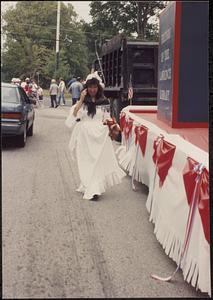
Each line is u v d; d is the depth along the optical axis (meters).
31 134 12.62
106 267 3.86
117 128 6.11
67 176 7.46
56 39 22.38
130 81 11.72
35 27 25.31
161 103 7.75
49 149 10.25
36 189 6.50
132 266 3.90
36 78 26.08
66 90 24.61
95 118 6.09
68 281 3.57
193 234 3.34
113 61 13.08
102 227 4.91
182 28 6.82
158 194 4.55
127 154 7.35
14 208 5.49
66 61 22.42
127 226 4.96
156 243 4.46
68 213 5.38
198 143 5.04
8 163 8.41
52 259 3.98
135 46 11.68
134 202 5.97
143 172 6.04
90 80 6.02
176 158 3.94
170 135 4.79
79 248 4.27
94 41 17.86
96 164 6.05
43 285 3.48
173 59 6.81
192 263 3.34
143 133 6.01
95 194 5.97
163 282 3.60
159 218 4.34
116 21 15.91
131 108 9.33
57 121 17.00
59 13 22.30
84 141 6.11
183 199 3.61
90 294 3.36
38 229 4.76
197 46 6.83
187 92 6.81
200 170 3.22
